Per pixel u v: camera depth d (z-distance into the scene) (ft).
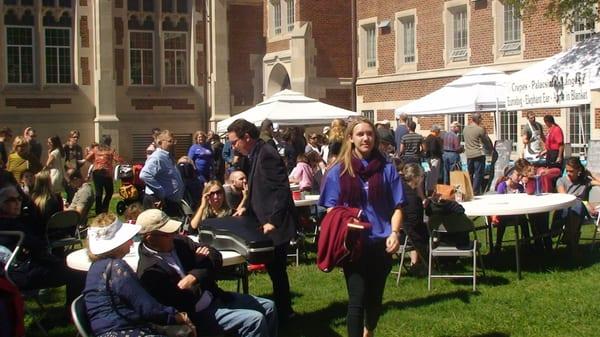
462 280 30.96
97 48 95.96
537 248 35.88
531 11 57.88
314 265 35.14
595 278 30.53
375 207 20.10
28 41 94.27
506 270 32.55
